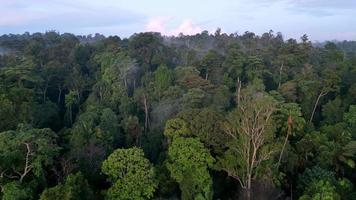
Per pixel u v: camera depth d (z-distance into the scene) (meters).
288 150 47.31
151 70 87.75
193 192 40.72
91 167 45.69
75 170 43.34
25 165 38.97
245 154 42.66
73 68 84.75
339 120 62.78
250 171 41.91
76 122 61.75
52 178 42.22
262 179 42.41
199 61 82.25
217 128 45.22
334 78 68.25
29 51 93.75
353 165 46.53
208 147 45.59
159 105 63.66
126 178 39.41
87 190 37.44
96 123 60.16
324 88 68.12
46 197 33.25
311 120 65.25
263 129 41.91
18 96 57.84
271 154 44.22
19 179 39.38
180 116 47.25
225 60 83.44
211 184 41.34
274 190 41.69
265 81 80.94
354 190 45.06
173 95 65.62
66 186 34.25
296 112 53.94
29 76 69.44
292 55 81.69
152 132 57.56
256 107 42.59
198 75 73.81
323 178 42.44
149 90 70.69
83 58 94.00
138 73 82.38
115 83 73.38
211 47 118.25
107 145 52.28
